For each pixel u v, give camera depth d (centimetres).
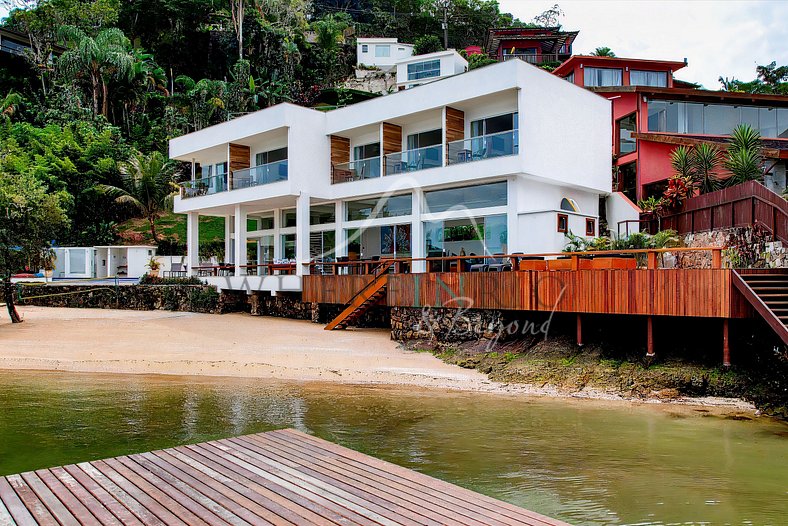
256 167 2548
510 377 1341
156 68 5909
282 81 6325
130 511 559
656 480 761
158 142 5412
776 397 1093
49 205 2716
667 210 2030
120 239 4341
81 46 5169
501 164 1875
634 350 1303
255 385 1350
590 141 2214
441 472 785
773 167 2128
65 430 988
